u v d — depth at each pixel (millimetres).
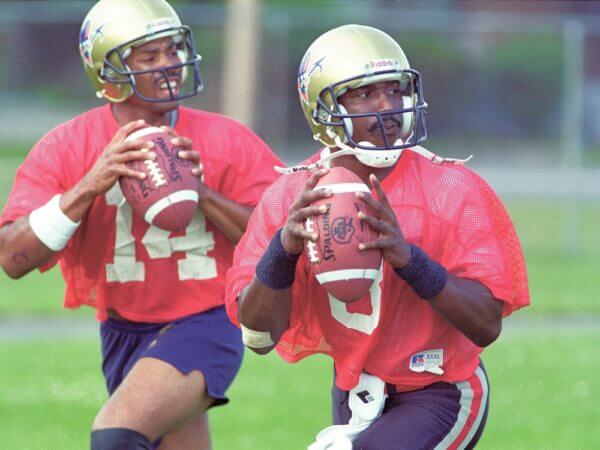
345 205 14242
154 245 18672
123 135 17797
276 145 58375
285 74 58031
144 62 18453
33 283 44906
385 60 15102
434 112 62219
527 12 92625
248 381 30859
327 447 15211
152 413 17234
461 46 61188
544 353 33406
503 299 15062
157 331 19125
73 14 66438
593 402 28203
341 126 15297
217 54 59250
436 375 15727
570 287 44031
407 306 15508
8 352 33469
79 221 17953
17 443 24719
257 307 14797
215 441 24891
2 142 68250
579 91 52375
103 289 19156
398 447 15023
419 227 15352
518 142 62562
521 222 54781
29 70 67062
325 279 14328
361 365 15664
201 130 19062
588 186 59531
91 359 32719
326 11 58250
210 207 18297
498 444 24828
